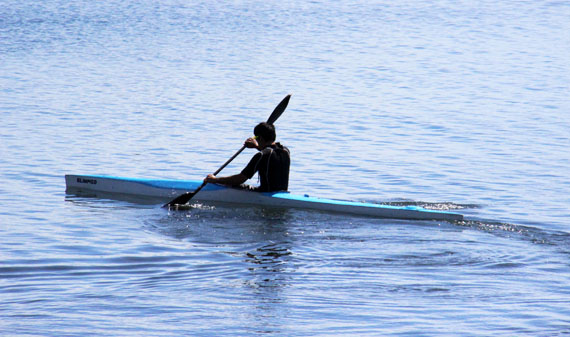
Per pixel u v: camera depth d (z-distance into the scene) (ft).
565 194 135.23
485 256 94.73
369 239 102.06
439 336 70.90
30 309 77.82
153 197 130.52
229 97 249.96
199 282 85.76
